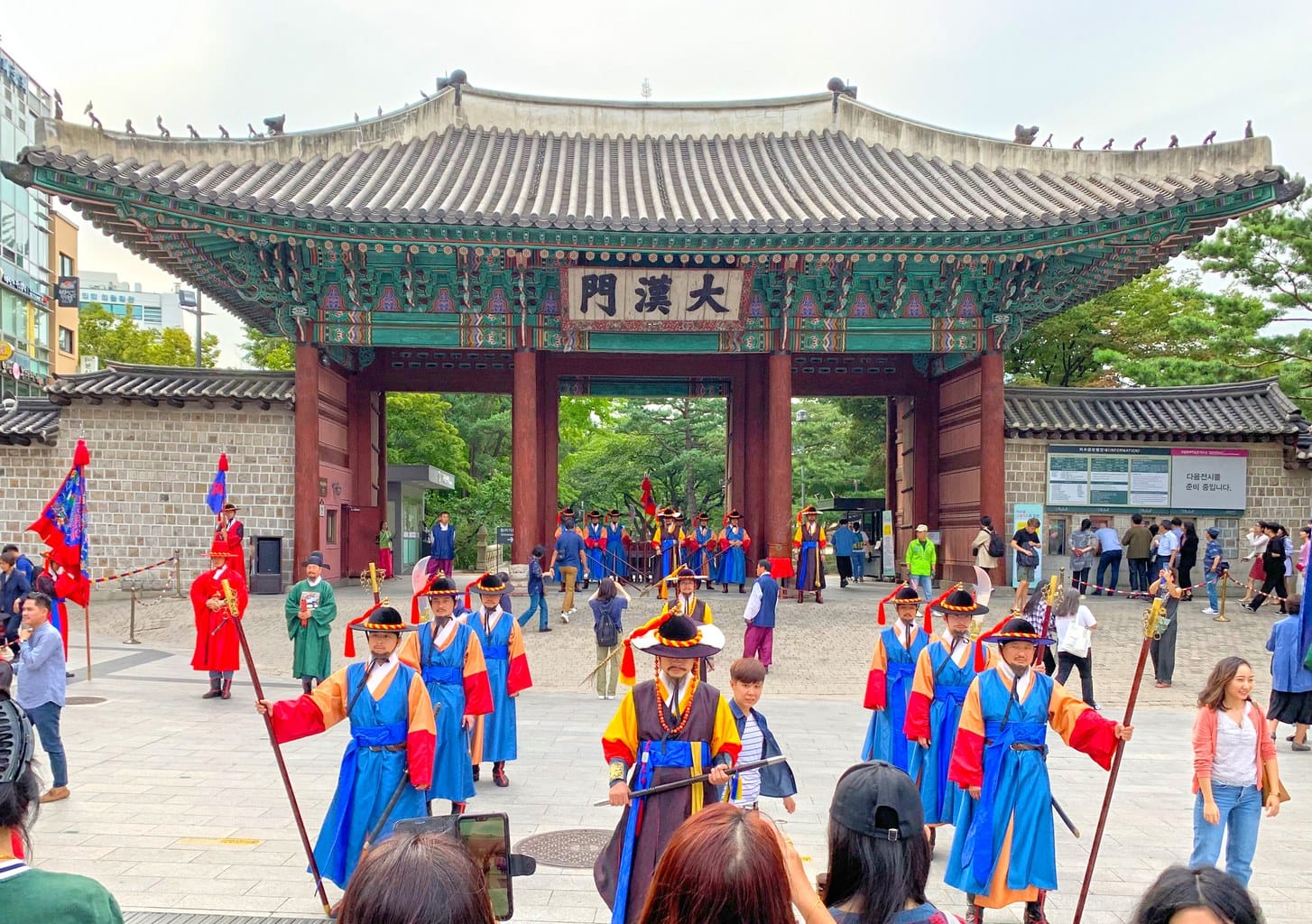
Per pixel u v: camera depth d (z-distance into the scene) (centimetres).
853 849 372
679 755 642
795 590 2759
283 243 2606
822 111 3384
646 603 2548
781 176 3048
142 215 2353
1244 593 2817
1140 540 2652
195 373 2838
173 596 2648
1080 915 696
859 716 1545
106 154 2486
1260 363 3603
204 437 2739
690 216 2636
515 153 3166
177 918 706
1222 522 2852
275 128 2945
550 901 754
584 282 2664
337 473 2991
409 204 2559
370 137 3044
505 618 1098
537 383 3109
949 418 3134
